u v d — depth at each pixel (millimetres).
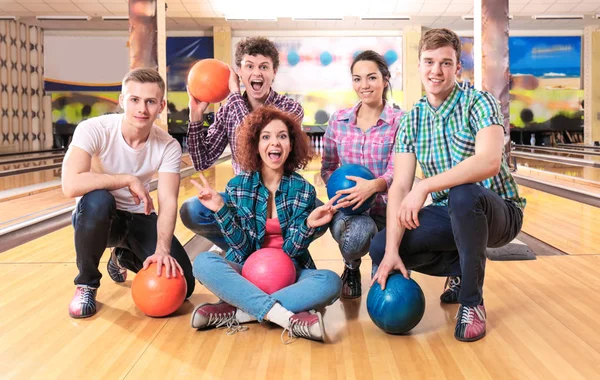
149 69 1503
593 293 1631
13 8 8766
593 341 1263
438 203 1491
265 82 1791
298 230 1493
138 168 1597
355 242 1572
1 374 1120
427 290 1724
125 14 9102
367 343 1279
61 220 3023
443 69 1333
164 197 1592
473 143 1366
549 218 2898
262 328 1385
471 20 9570
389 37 10219
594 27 10156
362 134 1779
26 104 10086
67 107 10312
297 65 10297
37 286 1775
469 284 1282
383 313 1286
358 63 1719
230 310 1396
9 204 3561
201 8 8633
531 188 4172
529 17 9406
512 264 1986
